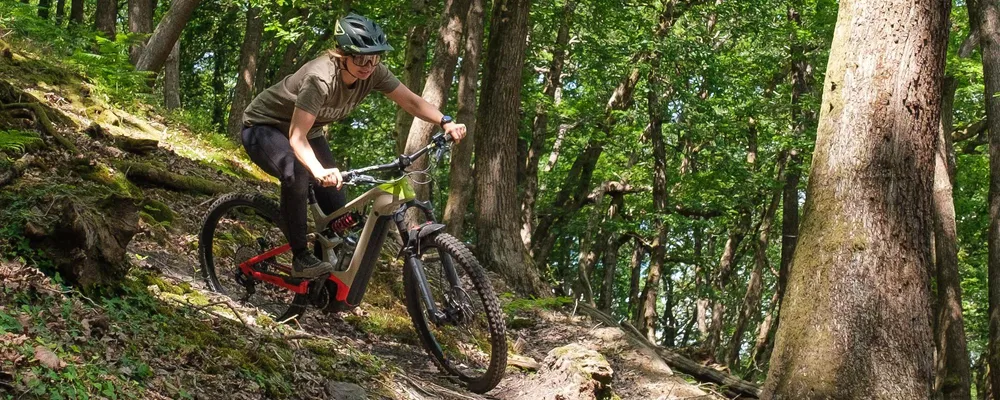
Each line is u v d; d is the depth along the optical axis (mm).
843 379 5742
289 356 4477
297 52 20203
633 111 18625
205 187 7617
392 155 23484
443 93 10258
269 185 9422
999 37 12227
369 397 4488
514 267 9773
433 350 5227
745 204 20516
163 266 5645
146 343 3824
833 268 5871
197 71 27234
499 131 10109
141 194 6641
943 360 13578
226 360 4035
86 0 26766
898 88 5895
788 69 21422
